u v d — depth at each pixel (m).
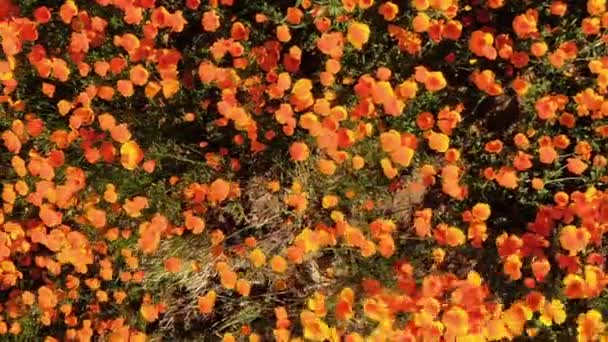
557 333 2.60
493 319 2.38
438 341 2.40
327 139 2.43
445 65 2.67
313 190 2.71
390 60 2.68
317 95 2.72
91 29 2.68
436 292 2.39
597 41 2.49
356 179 2.66
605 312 2.56
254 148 2.61
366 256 2.52
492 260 2.64
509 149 2.64
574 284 2.34
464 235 2.51
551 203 2.63
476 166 2.68
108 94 2.60
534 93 2.60
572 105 2.60
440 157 2.68
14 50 2.57
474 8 2.64
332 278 2.73
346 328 2.68
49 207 2.70
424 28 2.41
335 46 2.42
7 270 2.75
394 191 2.70
